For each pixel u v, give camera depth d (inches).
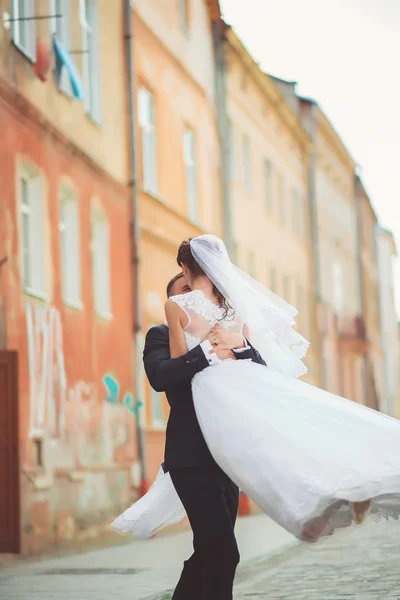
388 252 2583.7
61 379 645.9
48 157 653.9
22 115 614.5
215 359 197.6
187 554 526.0
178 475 196.9
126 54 832.3
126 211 809.5
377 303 2369.6
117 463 738.8
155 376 199.9
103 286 757.9
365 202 2214.6
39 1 658.2
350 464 182.9
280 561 451.5
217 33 1119.0
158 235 876.0
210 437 191.3
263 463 185.3
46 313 631.8
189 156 1016.9
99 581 400.8
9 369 567.2
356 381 1991.9
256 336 208.8
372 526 681.0
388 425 189.6
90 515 675.4
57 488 621.6
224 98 1136.2
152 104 898.1
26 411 585.0
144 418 805.2
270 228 1357.0
